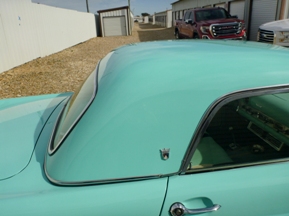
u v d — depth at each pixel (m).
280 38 6.90
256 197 1.14
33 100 2.20
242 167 1.21
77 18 16.41
